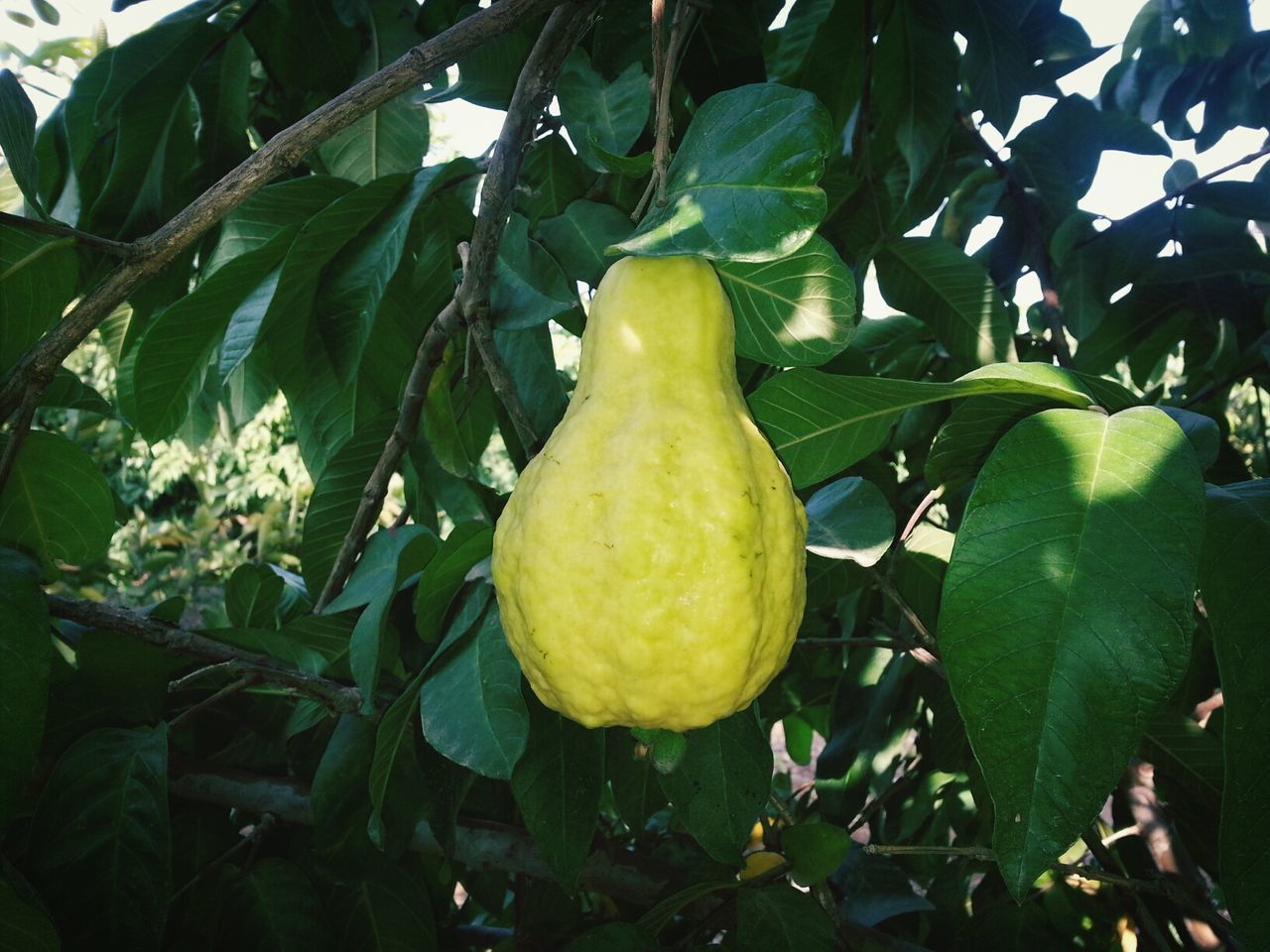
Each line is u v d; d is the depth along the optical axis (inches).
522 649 9.2
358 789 13.9
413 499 19.0
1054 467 8.6
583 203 12.9
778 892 13.5
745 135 8.8
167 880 11.9
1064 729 7.7
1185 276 20.8
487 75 15.1
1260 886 7.3
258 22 18.8
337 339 14.3
